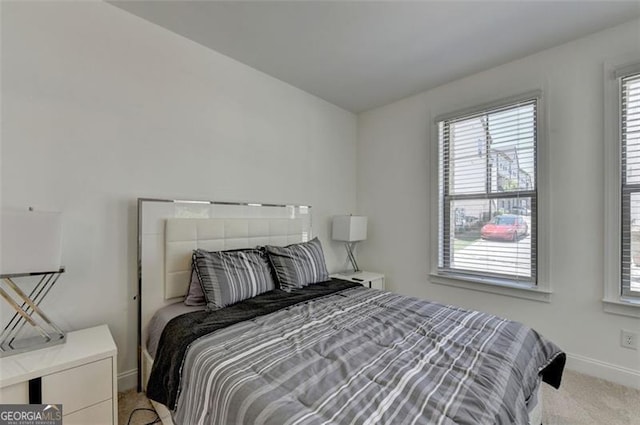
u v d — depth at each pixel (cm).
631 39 193
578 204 214
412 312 176
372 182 353
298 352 124
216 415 102
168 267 200
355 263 362
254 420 87
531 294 234
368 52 234
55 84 165
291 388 98
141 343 190
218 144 237
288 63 252
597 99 206
